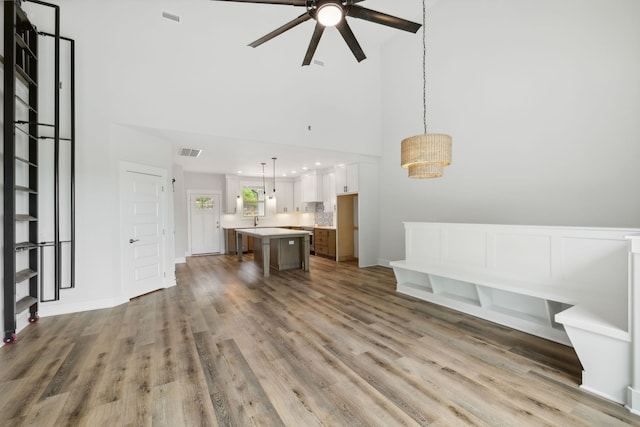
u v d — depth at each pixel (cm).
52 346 253
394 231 590
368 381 198
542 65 354
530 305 292
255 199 911
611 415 162
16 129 277
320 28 244
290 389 190
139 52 376
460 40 448
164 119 390
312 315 328
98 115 352
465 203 449
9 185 252
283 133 487
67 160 335
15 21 263
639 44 281
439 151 269
